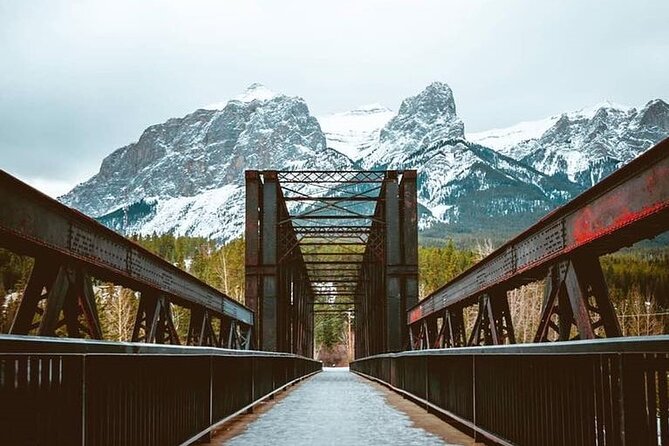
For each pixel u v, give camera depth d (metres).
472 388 11.02
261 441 11.57
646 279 87.50
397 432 12.70
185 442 9.30
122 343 6.57
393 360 26.95
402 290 33.22
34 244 9.11
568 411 6.54
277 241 33.81
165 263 15.81
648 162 7.75
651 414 4.98
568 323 10.85
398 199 34.59
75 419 5.62
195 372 10.06
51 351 5.12
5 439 4.57
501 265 14.33
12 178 8.18
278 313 33.66
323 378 50.06
